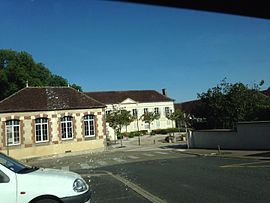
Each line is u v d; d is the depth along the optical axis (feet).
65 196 21.62
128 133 198.49
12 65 165.89
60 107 118.62
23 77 165.99
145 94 235.40
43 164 85.87
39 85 169.48
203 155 77.05
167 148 107.76
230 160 62.44
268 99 100.22
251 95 98.78
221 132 88.99
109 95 222.48
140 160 77.00
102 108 127.44
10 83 163.84
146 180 43.91
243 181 37.27
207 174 44.98
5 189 20.81
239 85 100.17
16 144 110.01
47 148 114.83
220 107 100.01
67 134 120.06
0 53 175.63
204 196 30.81
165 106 234.38
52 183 21.68
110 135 189.78
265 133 77.71
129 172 54.80
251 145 80.94
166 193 33.71
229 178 40.09
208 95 103.86
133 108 222.48
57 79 197.47
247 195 29.99
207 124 107.86
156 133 207.21
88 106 124.36
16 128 110.93
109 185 42.14
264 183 35.24
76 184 22.43
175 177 44.45
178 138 150.82
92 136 124.57
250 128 81.10
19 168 23.03
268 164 51.85
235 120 98.68
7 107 110.01
